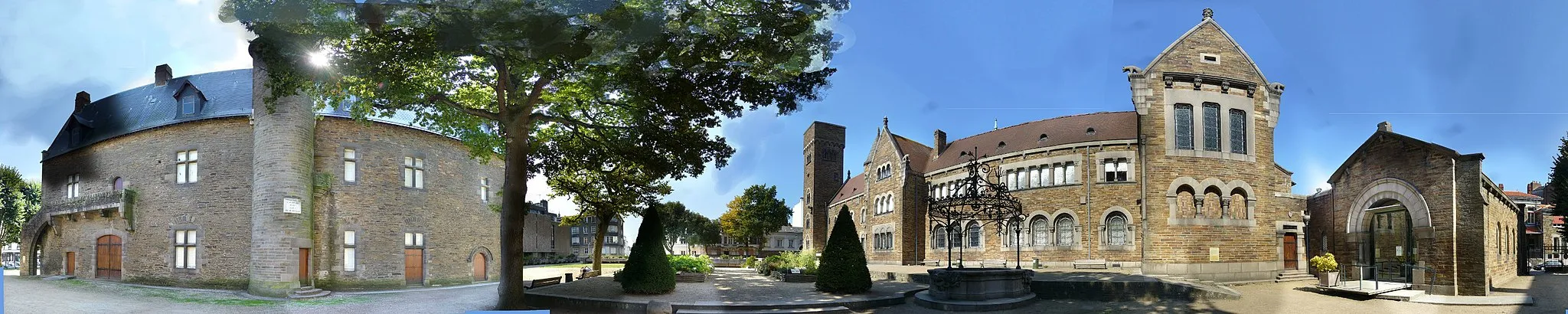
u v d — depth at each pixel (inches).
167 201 668.1
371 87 502.3
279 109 681.0
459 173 762.8
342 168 704.4
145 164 655.1
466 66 555.8
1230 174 690.2
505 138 633.0
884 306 661.9
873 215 1640.0
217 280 667.4
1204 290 634.8
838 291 721.6
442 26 417.4
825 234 2053.4
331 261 684.1
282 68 454.9
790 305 624.4
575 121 637.3
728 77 530.6
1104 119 1186.0
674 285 720.3
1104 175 1117.1
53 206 483.5
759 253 1798.7
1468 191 679.7
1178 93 682.2
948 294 661.3
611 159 761.0
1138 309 604.4
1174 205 679.7
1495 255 767.1
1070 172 1169.4
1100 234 1101.7
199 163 708.0
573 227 1920.5
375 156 719.1
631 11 422.6
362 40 450.6
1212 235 685.3
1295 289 687.1
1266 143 699.4
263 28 400.8
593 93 558.3
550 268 1235.9
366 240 698.2
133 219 588.4
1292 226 731.4
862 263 730.2
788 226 2187.5
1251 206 696.4
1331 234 802.8
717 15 465.7
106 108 560.1
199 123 705.6
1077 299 676.1
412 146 736.3
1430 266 698.8
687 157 638.5
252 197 689.0
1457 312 588.4
